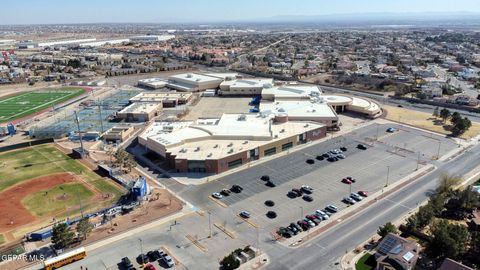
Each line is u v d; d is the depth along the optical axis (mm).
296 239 84938
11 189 112188
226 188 110750
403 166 124125
